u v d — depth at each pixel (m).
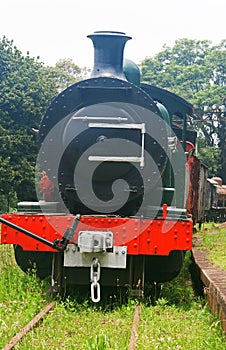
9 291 7.93
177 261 8.43
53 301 7.61
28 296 7.54
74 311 7.25
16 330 6.00
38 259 8.62
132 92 8.35
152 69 54.03
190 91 51.00
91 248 7.41
